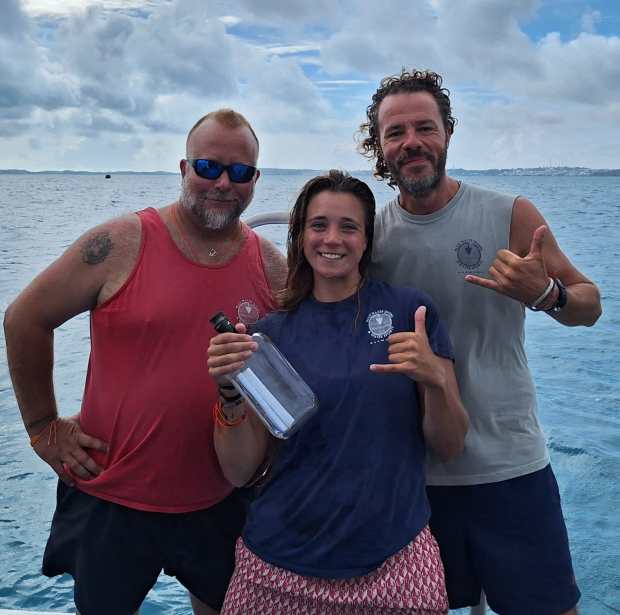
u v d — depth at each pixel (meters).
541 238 1.89
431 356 1.78
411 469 1.91
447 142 2.18
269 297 2.26
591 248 16.52
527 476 2.16
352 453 1.85
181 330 2.11
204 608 2.39
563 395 6.70
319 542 1.84
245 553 1.95
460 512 2.18
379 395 1.87
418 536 1.86
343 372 1.89
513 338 2.21
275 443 2.06
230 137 2.09
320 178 2.00
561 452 5.38
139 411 2.12
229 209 2.13
